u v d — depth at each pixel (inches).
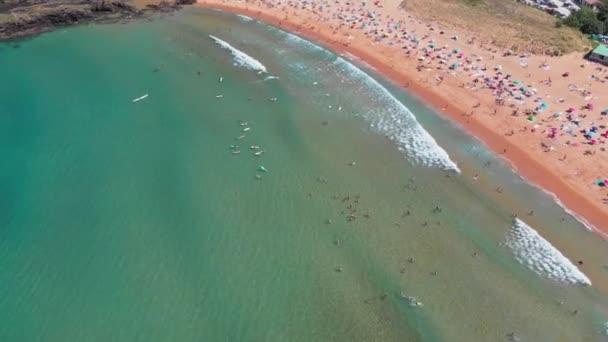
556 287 1487.5
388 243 1628.9
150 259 1576.0
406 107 2263.8
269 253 1596.9
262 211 1743.4
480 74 2423.7
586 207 1744.6
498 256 1583.4
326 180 1871.3
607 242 1625.2
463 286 1488.7
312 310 1430.9
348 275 1525.6
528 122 2105.1
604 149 1952.5
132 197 1788.9
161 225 1686.8
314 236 1653.5
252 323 1398.9
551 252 1593.3
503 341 1341.0
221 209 1745.8
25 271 1539.1
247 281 1512.1
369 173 1907.0
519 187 1838.1
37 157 1956.2
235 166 1931.6
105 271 1537.9
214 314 1421.0
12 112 2203.5
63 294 1475.1
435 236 1651.1
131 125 2139.5
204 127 2134.6
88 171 1894.7
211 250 1604.3
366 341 1349.7
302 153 1996.8
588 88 2287.2
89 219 1705.2
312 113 2237.9
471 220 1711.4
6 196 1788.9
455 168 1926.7
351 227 1684.3
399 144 2050.9
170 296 1469.0
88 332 1380.4
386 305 1438.2
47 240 1632.6
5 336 1373.0
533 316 1406.3
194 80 2464.3
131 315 1421.0
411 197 1802.4
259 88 2407.7
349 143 2057.1
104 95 2332.7
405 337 1355.8
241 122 2165.4
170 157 1963.6
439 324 1385.3
